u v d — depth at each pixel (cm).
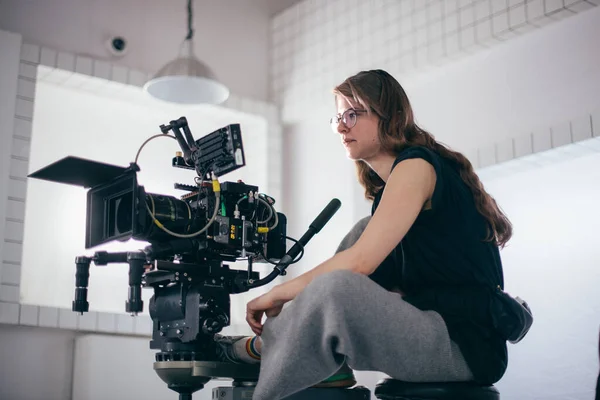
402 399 174
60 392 389
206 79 358
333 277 163
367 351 166
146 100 456
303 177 487
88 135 451
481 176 391
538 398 355
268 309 179
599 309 341
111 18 455
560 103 351
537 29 367
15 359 380
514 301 184
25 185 395
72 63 423
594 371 338
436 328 170
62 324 388
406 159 183
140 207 189
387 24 439
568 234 359
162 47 473
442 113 407
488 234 188
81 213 438
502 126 374
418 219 184
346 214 450
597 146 346
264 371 166
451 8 402
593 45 343
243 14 516
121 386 386
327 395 183
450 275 182
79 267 202
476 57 394
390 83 200
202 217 201
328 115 477
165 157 477
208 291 198
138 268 194
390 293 170
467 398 169
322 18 486
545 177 373
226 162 201
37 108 435
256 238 205
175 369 195
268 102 514
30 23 426
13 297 379
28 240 416
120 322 403
